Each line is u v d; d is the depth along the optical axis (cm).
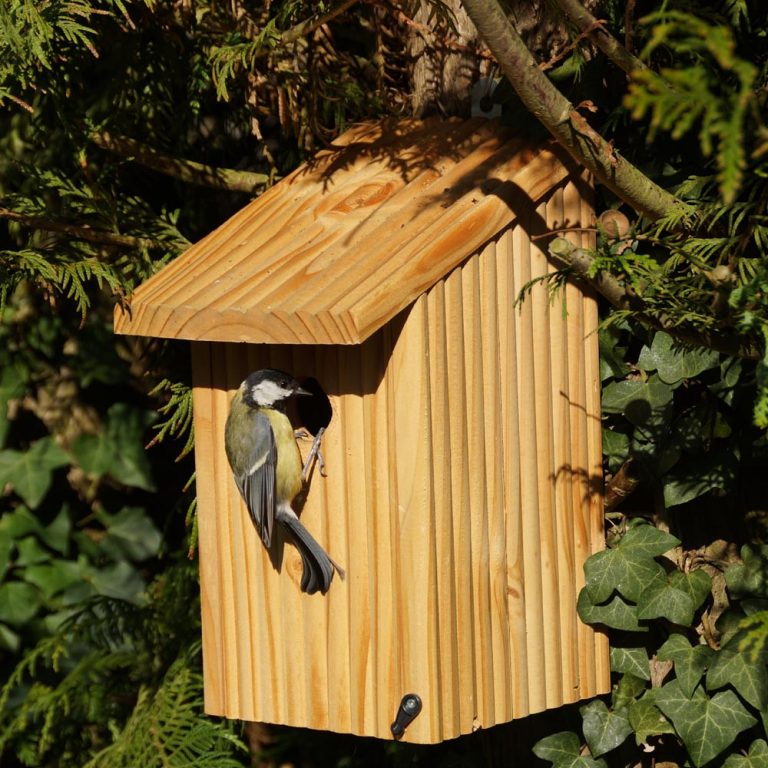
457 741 728
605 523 614
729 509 625
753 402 591
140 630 866
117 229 700
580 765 621
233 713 576
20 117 845
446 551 513
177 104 784
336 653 541
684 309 480
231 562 573
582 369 574
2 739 903
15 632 954
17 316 923
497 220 518
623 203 592
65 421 951
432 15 592
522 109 570
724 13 553
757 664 577
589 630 587
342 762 861
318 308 488
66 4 606
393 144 600
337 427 529
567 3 476
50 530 964
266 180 742
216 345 570
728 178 278
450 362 514
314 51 673
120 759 764
